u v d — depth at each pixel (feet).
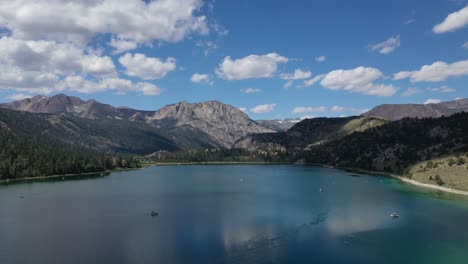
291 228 510.58
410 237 465.47
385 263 377.50
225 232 492.54
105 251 420.36
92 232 499.92
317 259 388.57
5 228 524.93
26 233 496.23
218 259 391.45
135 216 600.80
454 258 394.11
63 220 571.69
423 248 424.46
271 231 496.64
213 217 586.86
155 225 534.78
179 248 428.56
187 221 560.20
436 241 451.12
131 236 478.59
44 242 453.99
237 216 591.37
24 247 435.53
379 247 426.92
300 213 611.88
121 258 397.19
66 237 475.72
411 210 630.33
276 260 386.73
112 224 545.03
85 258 398.62
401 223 535.60
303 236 470.80
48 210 654.53
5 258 399.44
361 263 379.55
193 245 438.81
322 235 474.90
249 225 529.45
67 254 410.52
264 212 623.77
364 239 458.09
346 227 516.32
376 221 549.54
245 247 429.38
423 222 541.34
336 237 466.70
